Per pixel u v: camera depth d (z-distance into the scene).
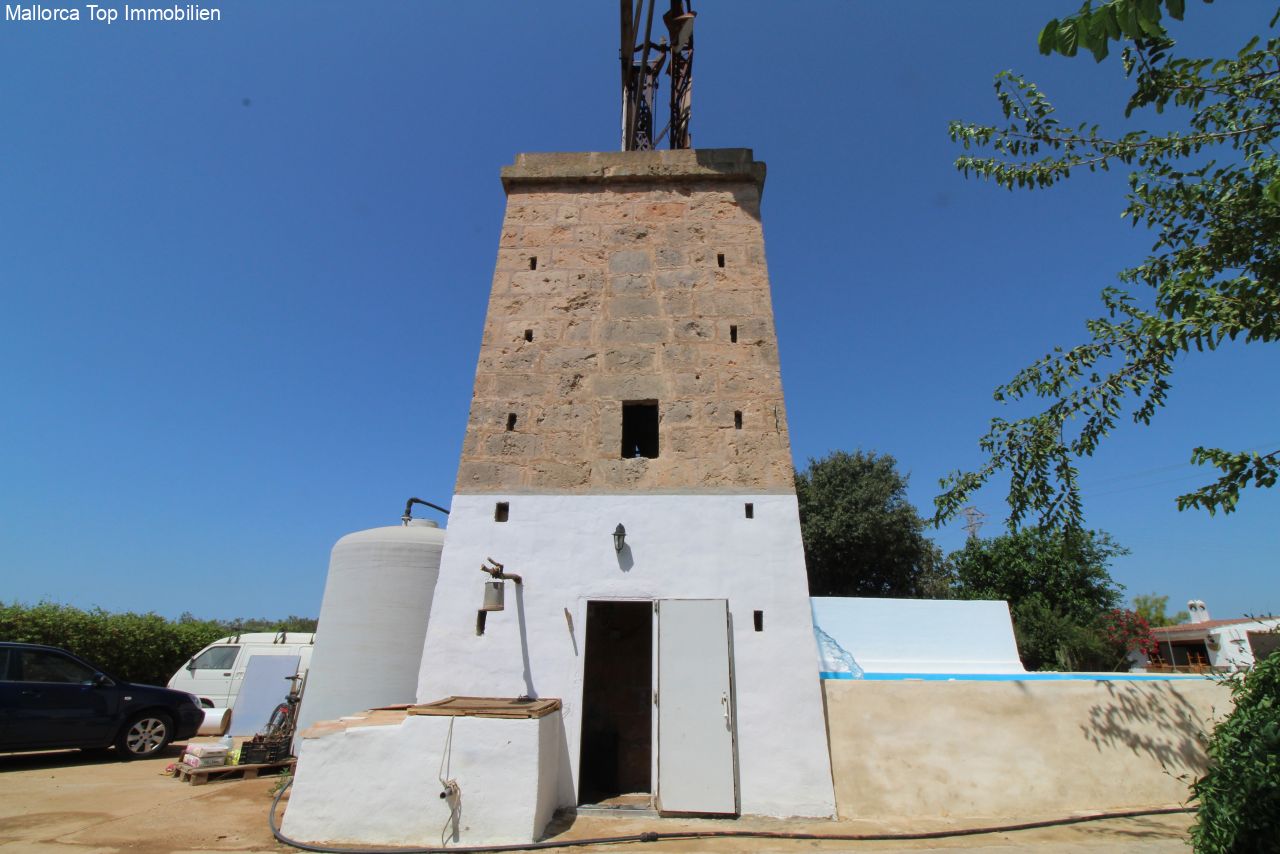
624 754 8.85
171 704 10.24
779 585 7.60
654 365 8.76
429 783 5.89
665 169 9.93
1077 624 19.47
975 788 6.91
